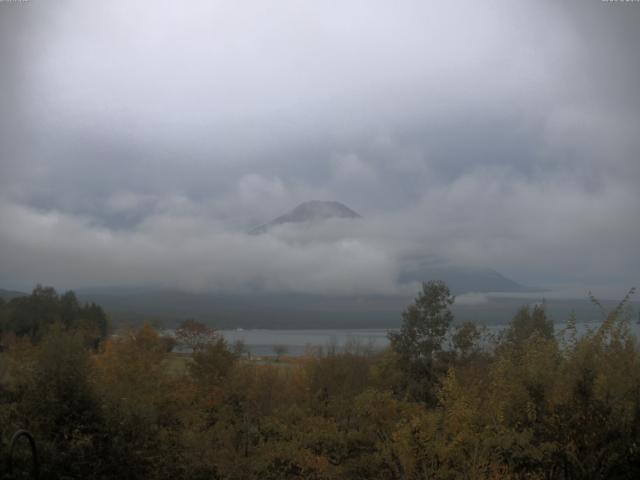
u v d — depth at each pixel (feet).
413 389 125.80
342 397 115.44
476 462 50.70
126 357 100.37
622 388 45.98
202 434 89.66
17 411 53.83
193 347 140.36
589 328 51.44
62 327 64.85
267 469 87.30
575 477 45.37
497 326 143.33
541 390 48.34
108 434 57.11
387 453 58.85
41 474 45.98
